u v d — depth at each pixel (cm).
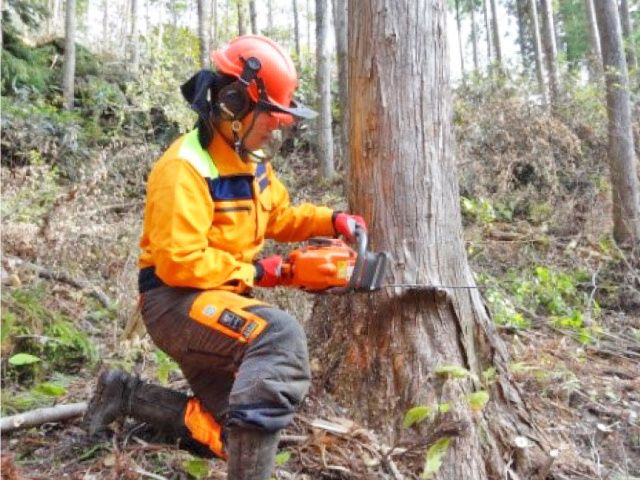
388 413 251
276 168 916
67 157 825
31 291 365
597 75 923
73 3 1090
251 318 196
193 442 241
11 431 250
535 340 417
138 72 1151
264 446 192
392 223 258
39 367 310
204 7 1088
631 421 319
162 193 192
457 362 255
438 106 261
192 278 192
